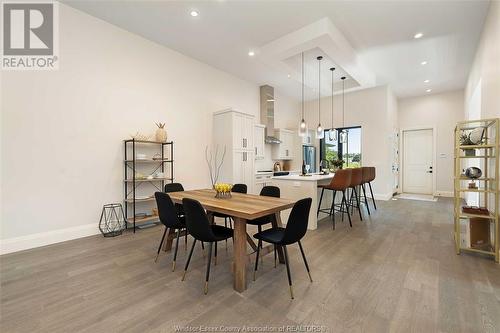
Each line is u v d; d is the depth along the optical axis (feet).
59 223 10.68
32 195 10.00
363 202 19.29
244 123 17.49
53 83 10.47
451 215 15.48
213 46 14.34
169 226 8.23
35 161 10.05
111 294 6.53
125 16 11.46
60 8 10.59
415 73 18.37
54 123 10.52
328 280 7.27
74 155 11.07
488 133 10.18
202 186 16.67
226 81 18.53
